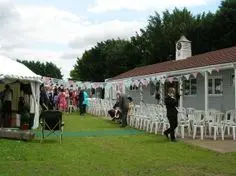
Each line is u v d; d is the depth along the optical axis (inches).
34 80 836.0
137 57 2449.6
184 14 2422.5
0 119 815.7
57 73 4133.9
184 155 528.1
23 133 645.9
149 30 2472.9
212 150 559.2
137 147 596.7
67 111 1413.6
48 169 430.3
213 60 895.1
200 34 1834.4
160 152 551.2
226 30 1743.4
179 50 1315.2
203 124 689.0
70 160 487.2
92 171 424.5
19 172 411.2
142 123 861.8
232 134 721.6
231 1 1755.7
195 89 1000.2
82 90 1293.1
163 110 757.3
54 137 708.7
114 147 596.7
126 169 438.0
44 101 1018.7
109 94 1439.5
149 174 414.0
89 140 674.8
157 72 1145.4
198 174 413.4
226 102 877.2
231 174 412.8
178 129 726.5
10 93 828.0
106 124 960.3
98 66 2706.7
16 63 853.8
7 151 530.9
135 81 1111.0
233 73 851.4
